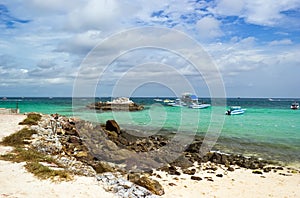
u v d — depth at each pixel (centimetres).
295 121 4681
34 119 2789
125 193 1081
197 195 1363
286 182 1605
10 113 3600
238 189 1476
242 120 4806
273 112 6725
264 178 1672
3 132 2045
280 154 2288
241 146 2580
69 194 1010
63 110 5656
